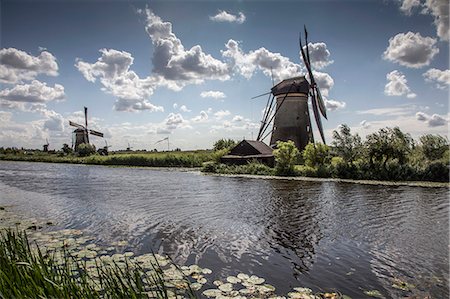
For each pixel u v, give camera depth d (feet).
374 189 75.15
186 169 162.09
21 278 13.05
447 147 106.22
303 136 157.07
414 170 95.96
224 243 32.68
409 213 47.50
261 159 144.15
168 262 26.55
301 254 29.32
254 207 52.80
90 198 62.90
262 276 24.04
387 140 100.58
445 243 32.60
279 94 162.81
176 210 50.26
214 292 20.68
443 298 20.57
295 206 53.62
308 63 161.58
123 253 28.91
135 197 63.98
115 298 13.29
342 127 113.19
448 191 71.15
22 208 51.67
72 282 13.50
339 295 20.94
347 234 36.06
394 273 24.77
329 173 107.96
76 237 34.14
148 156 196.34
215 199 61.36
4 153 331.16
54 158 251.39
